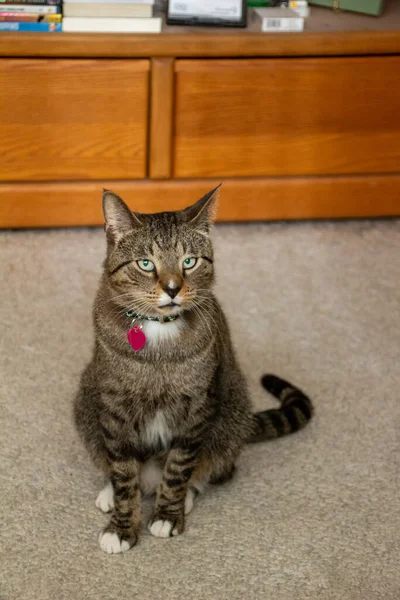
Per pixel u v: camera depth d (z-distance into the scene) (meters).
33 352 2.13
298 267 2.59
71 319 2.28
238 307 2.37
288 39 2.51
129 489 1.57
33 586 1.46
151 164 2.63
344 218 2.88
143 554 1.55
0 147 2.54
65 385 2.02
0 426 1.87
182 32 2.49
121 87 2.51
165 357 1.50
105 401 1.55
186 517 1.65
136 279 1.48
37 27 2.42
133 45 2.45
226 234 2.75
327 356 2.18
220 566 1.53
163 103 2.53
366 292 2.48
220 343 1.63
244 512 1.67
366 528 1.63
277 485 1.74
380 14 2.78
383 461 1.82
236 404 1.70
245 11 2.57
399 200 2.82
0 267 2.49
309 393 2.03
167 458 1.60
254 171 2.70
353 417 1.95
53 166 2.60
